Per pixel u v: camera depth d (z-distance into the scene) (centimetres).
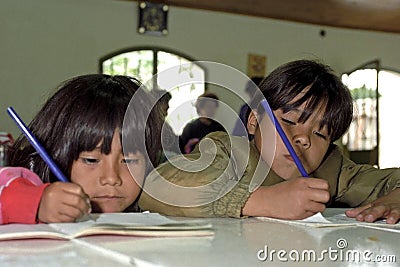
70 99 93
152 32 583
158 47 588
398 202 95
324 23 652
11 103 540
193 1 579
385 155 691
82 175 90
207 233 62
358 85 676
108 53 572
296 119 111
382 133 691
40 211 68
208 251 52
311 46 653
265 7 598
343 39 668
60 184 69
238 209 81
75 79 101
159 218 73
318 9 603
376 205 92
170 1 580
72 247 53
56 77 554
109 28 572
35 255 49
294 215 80
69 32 559
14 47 543
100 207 90
